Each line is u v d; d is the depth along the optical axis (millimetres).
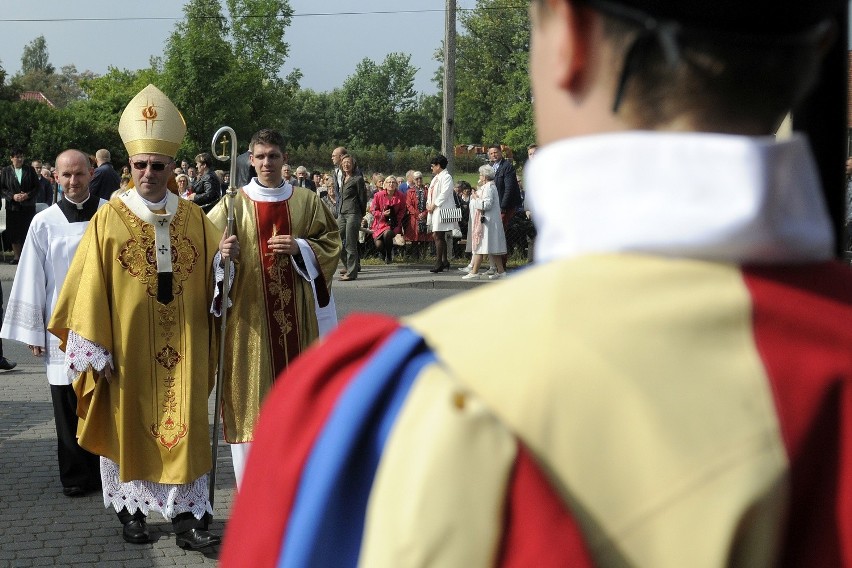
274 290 5637
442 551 688
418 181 20172
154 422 5172
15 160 17953
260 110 51250
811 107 1335
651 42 750
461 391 721
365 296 14195
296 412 805
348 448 742
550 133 818
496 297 772
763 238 738
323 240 5785
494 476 697
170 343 5215
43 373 9453
